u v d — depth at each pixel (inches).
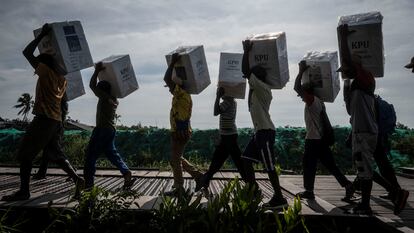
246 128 623.8
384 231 161.3
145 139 606.9
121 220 161.5
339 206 194.2
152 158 562.6
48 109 186.7
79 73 226.2
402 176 342.6
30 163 185.9
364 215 168.7
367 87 174.2
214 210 150.6
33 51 182.9
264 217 163.2
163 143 595.2
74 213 160.9
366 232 167.0
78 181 198.2
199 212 156.5
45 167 269.1
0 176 290.2
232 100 232.5
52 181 264.8
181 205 157.5
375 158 193.0
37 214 167.9
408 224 164.1
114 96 215.8
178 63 215.6
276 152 548.7
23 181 184.4
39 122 185.0
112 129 211.9
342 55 173.9
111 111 211.3
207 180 233.3
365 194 172.4
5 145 608.1
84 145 562.3
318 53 216.8
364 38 169.6
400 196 175.5
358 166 174.7
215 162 234.5
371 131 172.9
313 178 210.8
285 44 191.9
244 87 231.3
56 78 189.0
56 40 183.6
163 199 165.0
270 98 188.2
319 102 210.4
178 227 149.0
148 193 231.3
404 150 519.2
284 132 595.2
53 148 206.7
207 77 226.1
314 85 212.8
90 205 162.9
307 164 211.6
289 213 146.8
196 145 581.3
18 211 167.8
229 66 235.6
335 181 303.6
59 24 185.5
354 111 176.4
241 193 157.8
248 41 187.0
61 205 171.3
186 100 214.4
